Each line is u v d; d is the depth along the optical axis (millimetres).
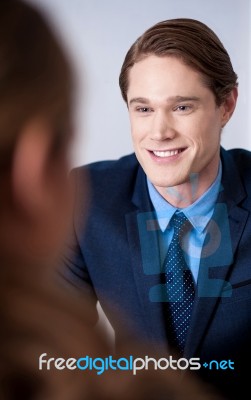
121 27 1798
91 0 1753
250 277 1050
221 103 1028
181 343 1053
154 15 1805
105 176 1204
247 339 1058
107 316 1150
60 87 216
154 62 957
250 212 1087
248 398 1031
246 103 1833
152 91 960
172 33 954
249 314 1055
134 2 1787
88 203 1147
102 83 1809
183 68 952
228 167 1131
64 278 1143
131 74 993
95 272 1147
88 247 1146
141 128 1002
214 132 1026
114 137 1828
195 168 1021
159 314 1061
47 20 219
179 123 979
